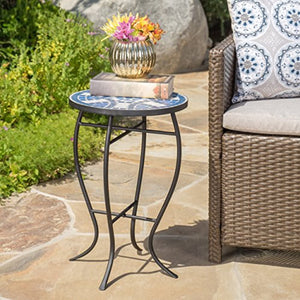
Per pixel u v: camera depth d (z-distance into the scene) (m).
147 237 3.14
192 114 5.47
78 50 5.11
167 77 2.76
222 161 2.73
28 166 3.76
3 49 5.25
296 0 3.01
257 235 2.78
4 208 3.43
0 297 2.58
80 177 2.80
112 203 3.54
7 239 3.08
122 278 2.74
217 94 2.66
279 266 2.85
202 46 7.49
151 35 2.66
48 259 2.90
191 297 2.59
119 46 2.66
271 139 2.64
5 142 3.92
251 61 2.93
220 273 2.79
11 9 5.83
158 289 2.65
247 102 2.92
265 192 2.71
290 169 2.65
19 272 2.79
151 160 4.27
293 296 2.59
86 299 2.57
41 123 4.53
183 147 4.57
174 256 2.95
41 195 3.62
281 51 2.93
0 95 4.46
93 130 4.61
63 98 4.86
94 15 6.75
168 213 3.42
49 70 4.84
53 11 5.98
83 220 3.31
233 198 2.76
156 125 5.11
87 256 2.94
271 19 2.96
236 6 2.99
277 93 2.97
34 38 5.61
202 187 3.80
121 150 4.45
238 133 2.70
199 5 7.40
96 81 2.67
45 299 2.57
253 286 2.67
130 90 2.66
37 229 3.20
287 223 2.73
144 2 6.92
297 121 2.61
